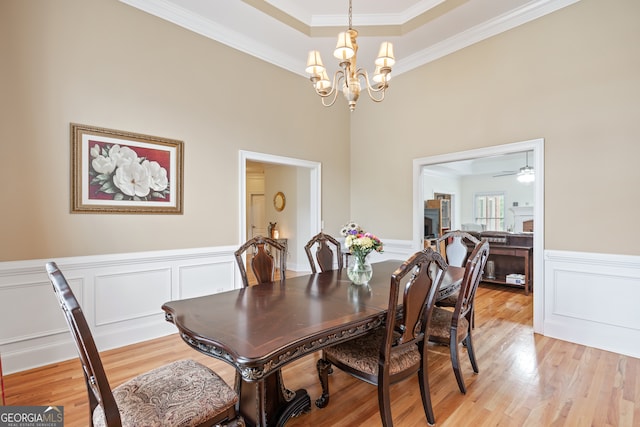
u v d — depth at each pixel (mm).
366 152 4738
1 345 2264
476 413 1840
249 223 8758
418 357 1720
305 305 1750
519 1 2994
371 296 1942
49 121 2426
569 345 2777
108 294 2725
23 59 2320
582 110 2775
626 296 2578
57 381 2184
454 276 2514
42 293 2418
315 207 4531
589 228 2750
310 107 4391
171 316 1640
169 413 1179
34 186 2373
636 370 2318
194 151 3236
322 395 1911
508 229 9133
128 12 2805
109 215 2719
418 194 4102
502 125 3287
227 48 3490
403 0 3273
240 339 1279
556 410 1861
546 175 2986
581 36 2775
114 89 2732
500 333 3066
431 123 3928
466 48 3572
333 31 3586
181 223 3150
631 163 2545
